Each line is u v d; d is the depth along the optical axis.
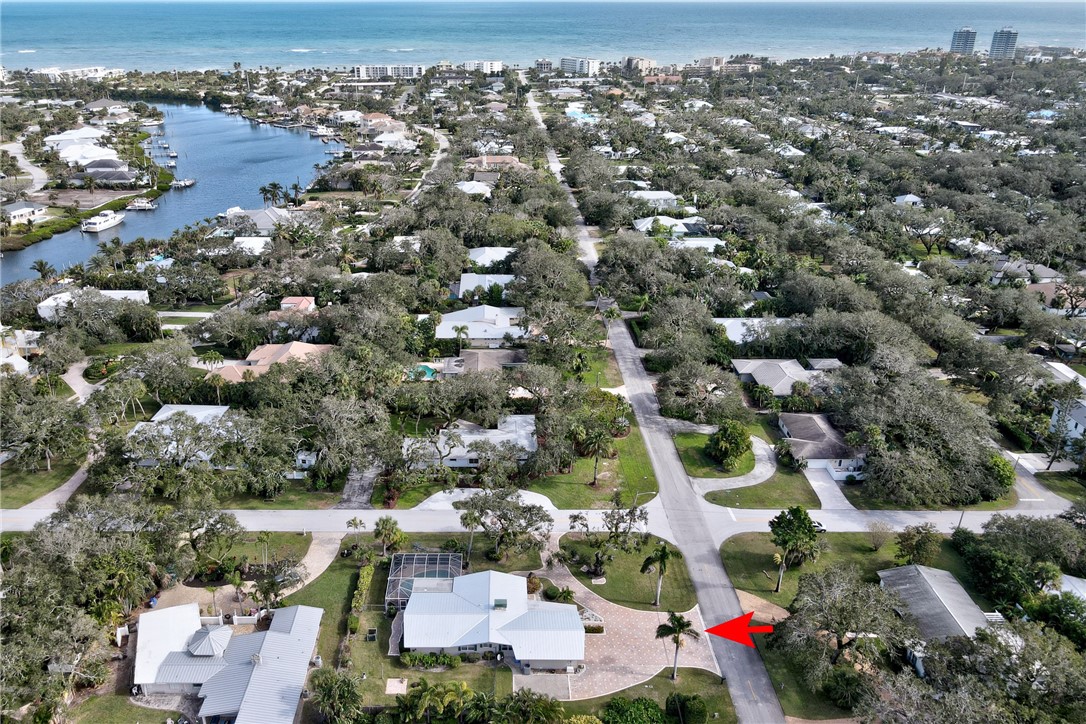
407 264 169.88
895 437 104.69
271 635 68.25
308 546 84.19
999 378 120.00
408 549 83.88
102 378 122.50
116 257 167.12
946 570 82.50
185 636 68.44
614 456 103.56
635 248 165.00
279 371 108.62
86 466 98.38
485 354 127.75
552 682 67.75
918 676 66.94
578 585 79.94
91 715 62.91
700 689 67.56
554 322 130.75
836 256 168.88
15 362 119.25
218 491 89.31
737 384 115.88
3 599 64.19
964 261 185.12
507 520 79.69
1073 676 58.81
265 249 176.00
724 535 88.88
